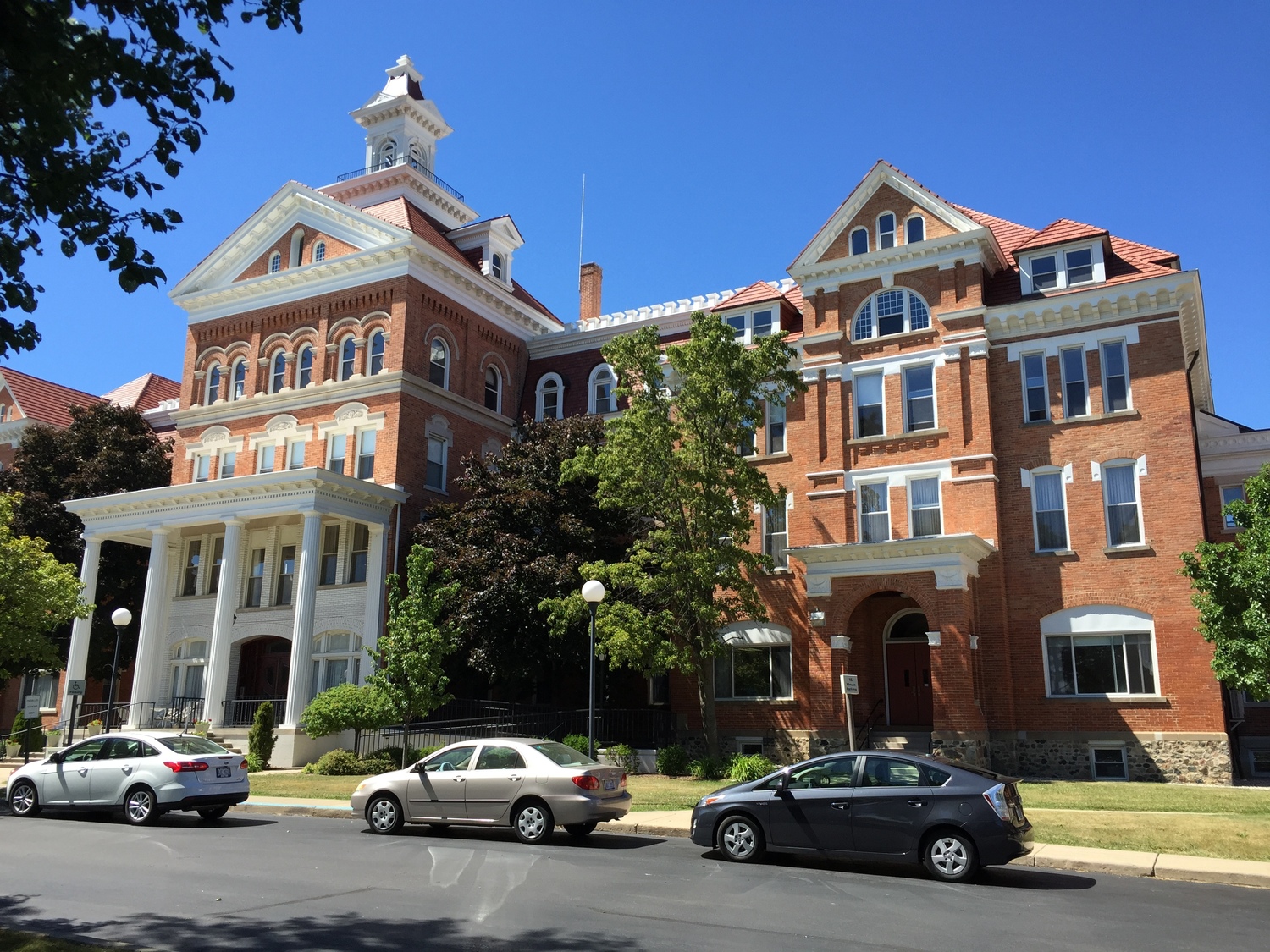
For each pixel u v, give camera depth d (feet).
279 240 132.36
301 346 127.85
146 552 135.23
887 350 104.01
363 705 94.53
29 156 26.30
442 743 100.07
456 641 94.12
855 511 102.32
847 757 45.21
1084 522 94.02
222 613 109.19
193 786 59.52
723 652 94.38
